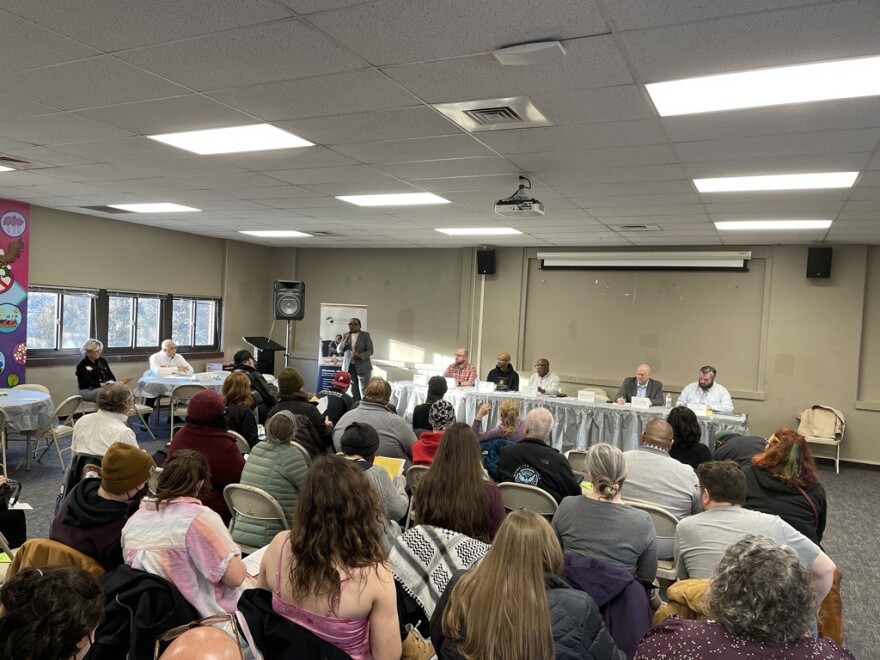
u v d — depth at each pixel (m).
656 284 8.47
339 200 6.11
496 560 1.32
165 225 8.66
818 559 2.09
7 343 7.08
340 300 10.81
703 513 2.25
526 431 3.22
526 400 7.04
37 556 2.01
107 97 3.30
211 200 6.41
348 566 1.50
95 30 2.49
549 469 3.04
